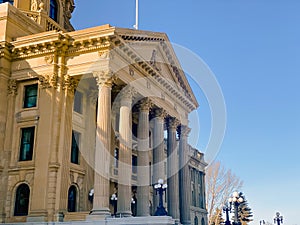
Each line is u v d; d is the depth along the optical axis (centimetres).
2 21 3588
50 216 3041
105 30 3203
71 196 3328
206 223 6375
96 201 2962
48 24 4319
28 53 3447
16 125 3400
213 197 6656
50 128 3238
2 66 3438
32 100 3450
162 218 2781
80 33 3297
